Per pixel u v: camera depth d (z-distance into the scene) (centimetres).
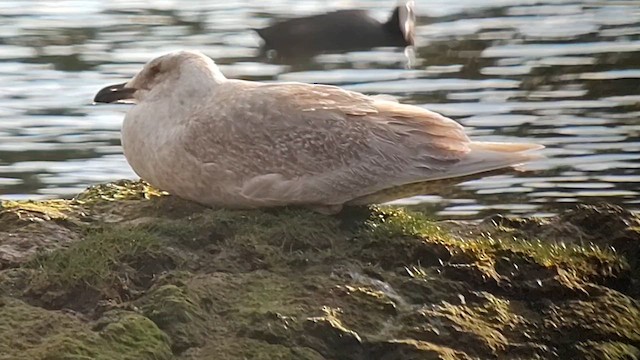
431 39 2809
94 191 1363
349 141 1247
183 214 1289
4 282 1128
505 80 2483
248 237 1204
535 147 1287
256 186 1238
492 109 2300
